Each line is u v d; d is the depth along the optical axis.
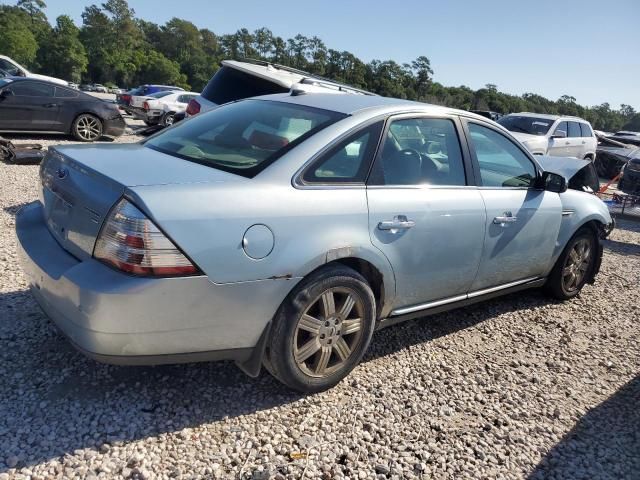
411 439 2.83
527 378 3.60
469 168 3.78
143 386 2.99
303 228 2.77
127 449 2.50
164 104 19.31
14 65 17.22
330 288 2.93
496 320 4.50
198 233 2.44
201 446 2.58
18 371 2.98
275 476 2.44
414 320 4.30
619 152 16.02
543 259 4.51
